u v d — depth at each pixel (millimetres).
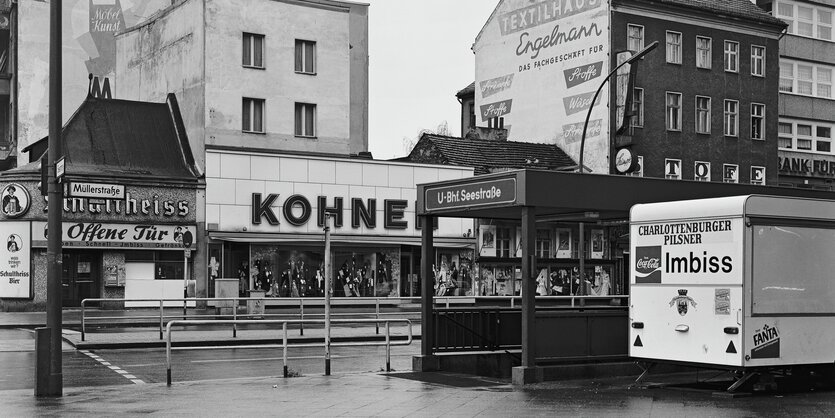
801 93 57938
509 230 48094
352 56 59750
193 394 14672
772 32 55562
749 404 13383
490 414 12414
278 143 46469
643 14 50938
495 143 51594
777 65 55844
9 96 56344
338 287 44656
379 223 45688
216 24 44875
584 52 51219
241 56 45531
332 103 48219
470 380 16469
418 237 46562
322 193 44375
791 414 12352
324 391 14984
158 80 48625
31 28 55438
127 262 40375
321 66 48000
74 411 12836
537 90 54312
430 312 18031
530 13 54969
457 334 18391
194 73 45219
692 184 17172
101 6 56969
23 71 55250
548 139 53469
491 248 47719
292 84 47031
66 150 41344
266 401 13797
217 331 29281
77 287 39812
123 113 44531
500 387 15555
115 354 22641
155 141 44062
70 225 38875
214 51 44750
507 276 47688
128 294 40312
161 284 40969
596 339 17453
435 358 18000
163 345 24625
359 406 13227
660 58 51375
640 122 50625
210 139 44281
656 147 51000
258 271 42906
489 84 57719
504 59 56719
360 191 45281
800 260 14750
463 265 47062
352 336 27125
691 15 52375
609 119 49656
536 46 54500
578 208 16156
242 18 45625
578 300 34281
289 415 12391
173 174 42531
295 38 47312
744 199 14234
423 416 12266
